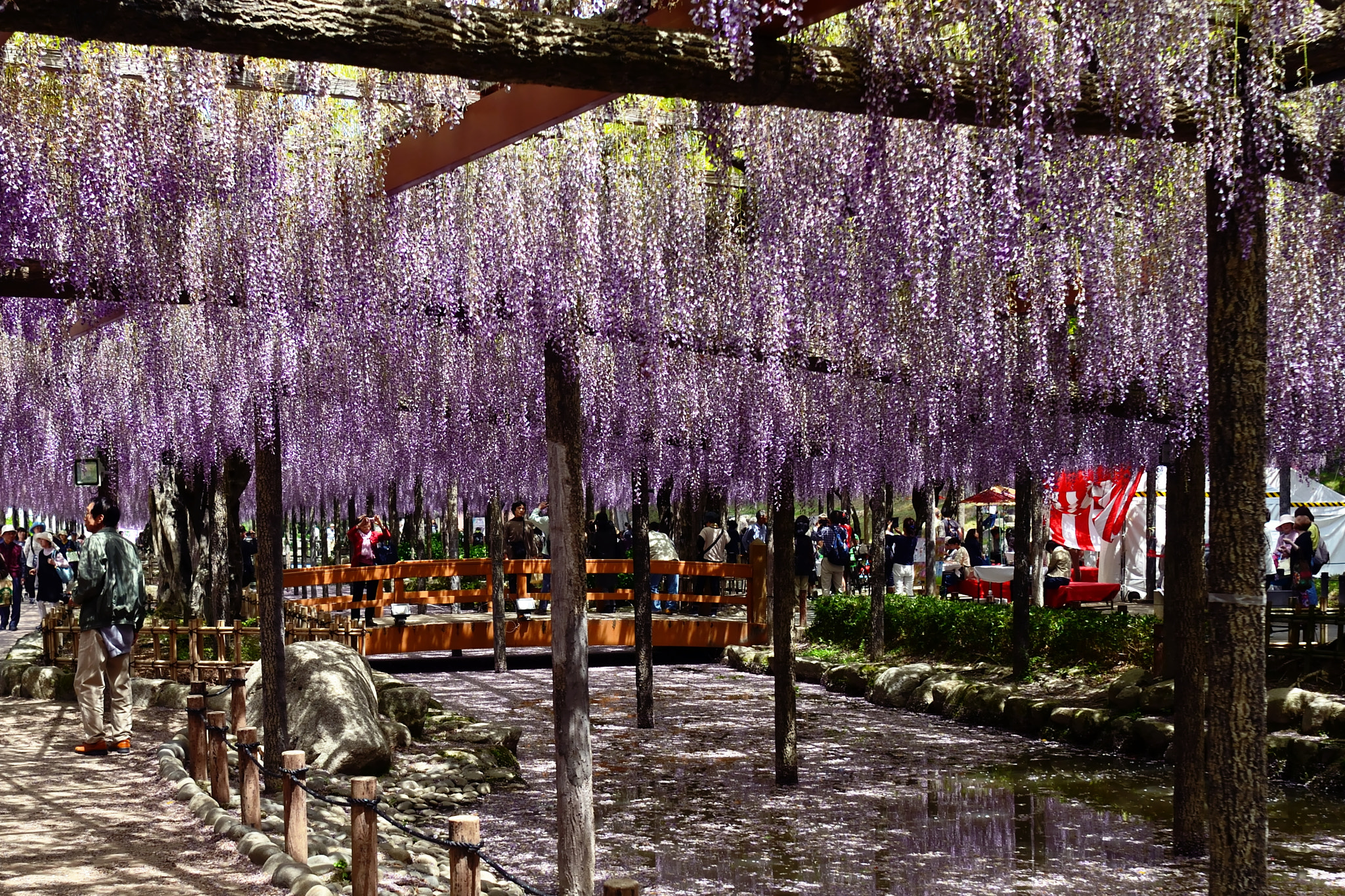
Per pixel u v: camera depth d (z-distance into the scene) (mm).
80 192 4809
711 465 8273
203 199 5121
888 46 3799
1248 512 4184
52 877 4652
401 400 7383
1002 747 9562
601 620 14781
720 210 6355
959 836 6730
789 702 8219
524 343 6730
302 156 5438
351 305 5770
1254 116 4312
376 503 28359
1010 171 4770
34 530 21219
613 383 7414
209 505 12328
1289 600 9875
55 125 4777
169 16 2764
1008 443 7855
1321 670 8883
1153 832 6762
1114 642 10906
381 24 2971
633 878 5973
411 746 9047
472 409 7785
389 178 5375
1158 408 6969
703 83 3428
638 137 5820
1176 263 6270
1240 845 4133
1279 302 6859
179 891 4465
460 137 4820
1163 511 18938
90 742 7547
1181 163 5641
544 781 8586
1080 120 4309
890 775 8500
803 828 6973
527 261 5562
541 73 3217
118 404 8695
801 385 7621
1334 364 6770
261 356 6109
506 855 6535
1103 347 6621
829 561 18750
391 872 5340
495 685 13422
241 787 5559
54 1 2648
